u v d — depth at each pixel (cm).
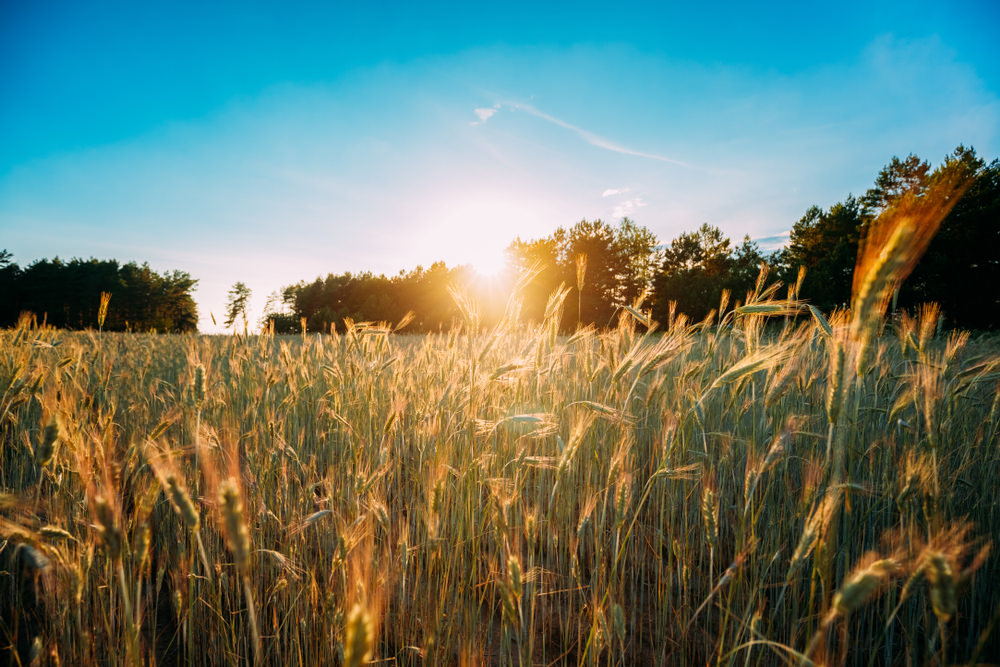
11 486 304
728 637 254
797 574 228
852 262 2436
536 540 327
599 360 361
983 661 240
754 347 311
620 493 209
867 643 246
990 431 301
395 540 297
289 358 479
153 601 285
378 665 231
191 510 155
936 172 2511
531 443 376
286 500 293
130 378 486
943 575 137
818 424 346
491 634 270
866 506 300
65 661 213
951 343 338
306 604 238
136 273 7731
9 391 291
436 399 355
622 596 244
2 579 265
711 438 356
